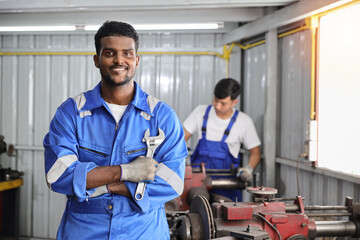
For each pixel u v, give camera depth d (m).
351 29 2.51
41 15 3.85
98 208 1.43
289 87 3.40
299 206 2.11
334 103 2.71
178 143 1.57
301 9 2.83
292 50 3.33
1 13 3.90
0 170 4.27
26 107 4.73
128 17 3.71
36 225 4.74
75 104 1.51
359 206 2.18
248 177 3.08
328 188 2.82
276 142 3.64
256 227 1.86
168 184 1.48
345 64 2.58
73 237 1.44
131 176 1.39
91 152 1.49
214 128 3.53
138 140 1.51
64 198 4.71
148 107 1.55
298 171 2.92
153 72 4.56
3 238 4.53
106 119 1.51
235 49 4.36
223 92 3.23
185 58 4.53
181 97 4.55
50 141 1.46
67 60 4.66
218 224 1.92
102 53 1.44
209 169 3.30
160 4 3.10
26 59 4.71
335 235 2.13
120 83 1.46
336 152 2.69
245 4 3.06
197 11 3.66
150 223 1.49
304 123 3.12
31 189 4.75
